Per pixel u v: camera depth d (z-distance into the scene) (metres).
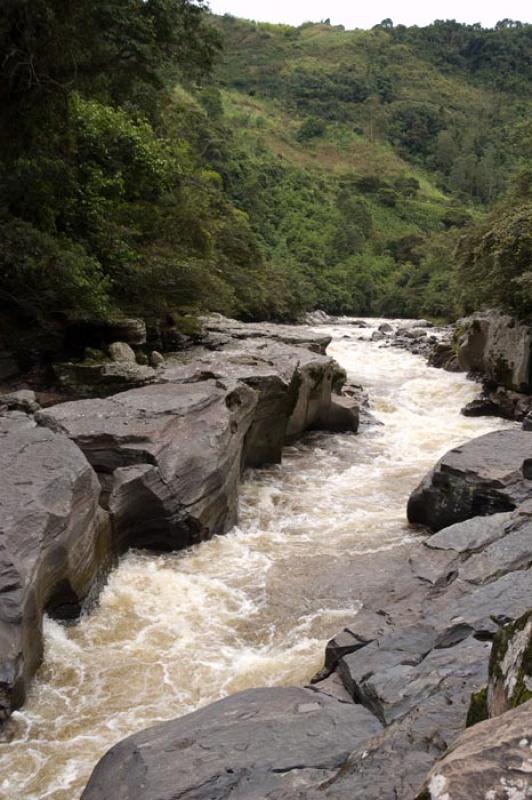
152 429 9.88
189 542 9.82
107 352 15.22
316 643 7.42
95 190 16.12
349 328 39.59
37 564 6.67
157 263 17.12
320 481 13.16
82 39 12.60
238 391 12.08
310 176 91.38
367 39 146.12
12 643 6.08
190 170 26.06
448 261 57.91
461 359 23.41
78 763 5.58
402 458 14.80
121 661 7.01
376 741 4.14
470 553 7.95
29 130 13.57
